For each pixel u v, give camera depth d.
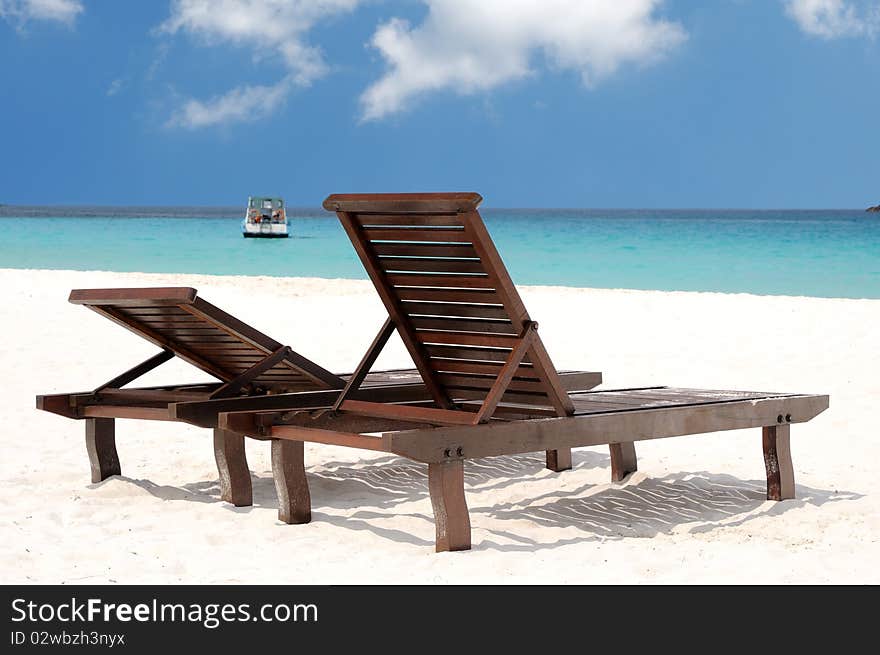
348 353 11.84
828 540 5.29
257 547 5.12
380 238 5.38
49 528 5.39
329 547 5.12
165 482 6.66
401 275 5.46
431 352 5.70
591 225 79.00
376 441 4.85
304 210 174.75
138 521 5.58
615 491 6.52
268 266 34.16
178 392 6.61
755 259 38.41
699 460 7.43
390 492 6.51
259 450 7.75
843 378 10.38
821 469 7.12
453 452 4.93
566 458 7.18
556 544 5.21
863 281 30.20
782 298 16.30
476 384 5.59
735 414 6.02
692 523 5.76
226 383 6.21
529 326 5.11
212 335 6.26
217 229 65.81
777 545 5.21
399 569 4.71
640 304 15.68
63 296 15.10
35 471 6.79
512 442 5.12
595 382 7.38
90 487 6.41
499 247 46.28
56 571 4.65
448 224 5.00
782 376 10.55
